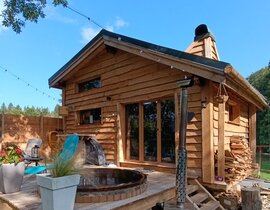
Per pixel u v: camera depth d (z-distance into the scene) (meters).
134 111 7.37
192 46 6.21
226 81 5.10
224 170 5.30
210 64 4.99
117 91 7.62
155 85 6.55
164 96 6.38
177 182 3.57
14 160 4.18
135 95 7.06
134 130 7.33
